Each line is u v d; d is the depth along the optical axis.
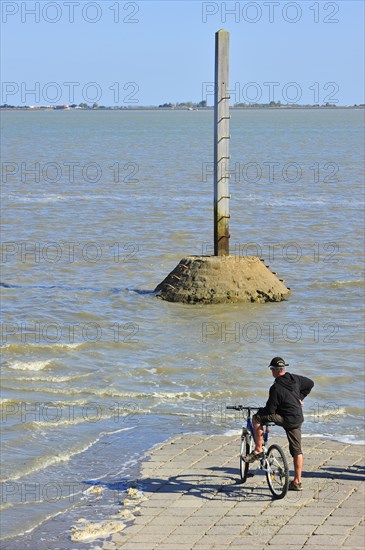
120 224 71.31
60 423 27.09
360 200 89.44
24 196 91.12
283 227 70.50
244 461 21.47
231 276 43.97
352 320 40.75
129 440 25.66
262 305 43.44
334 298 45.38
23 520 20.42
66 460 24.17
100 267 53.41
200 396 30.06
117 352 35.12
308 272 52.28
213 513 20.19
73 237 65.00
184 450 24.31
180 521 19.89
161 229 68.62
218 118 42.97
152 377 32.09
